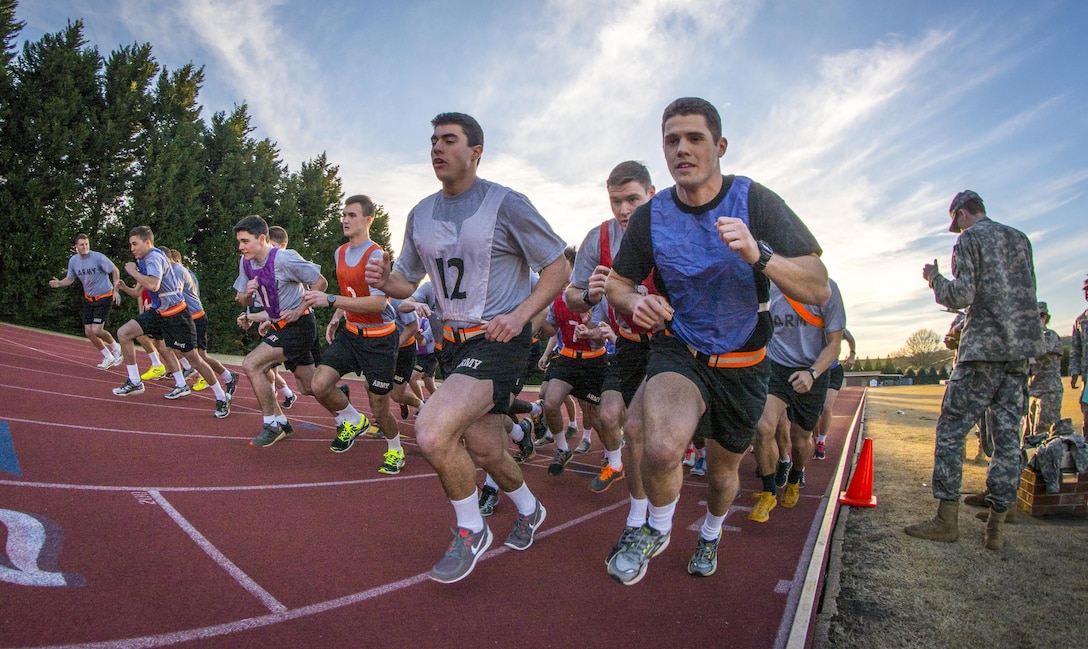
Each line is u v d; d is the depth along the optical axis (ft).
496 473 10.34
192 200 70.85
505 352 9.69
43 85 61.41
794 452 15.19
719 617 8.84
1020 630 8.65
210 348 72.64
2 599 7.60
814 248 8.14
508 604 8.89
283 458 16.96
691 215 8.52
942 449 12.71
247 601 8.34
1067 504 14.52
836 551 11.75
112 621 7.47
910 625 8.77
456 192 10.23
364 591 8.98
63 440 15.90
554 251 9.84
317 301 14.33
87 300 31.58
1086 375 22.13
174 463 15.06
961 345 12.50
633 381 13.46
